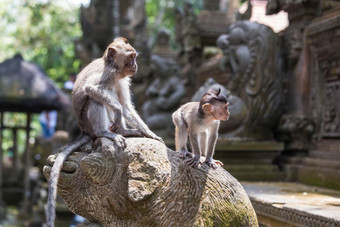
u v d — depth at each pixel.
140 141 4.47
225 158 8.21
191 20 12.00
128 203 4.39
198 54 12.22
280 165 8.43
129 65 4.68
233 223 4.34
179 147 4.59
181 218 4.29
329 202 5.55
